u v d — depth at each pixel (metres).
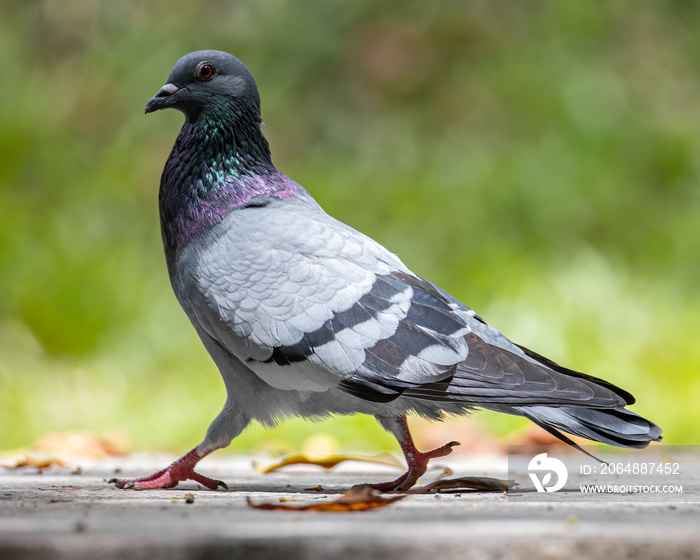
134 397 11.52
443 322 5.29
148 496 4.80
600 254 14.42
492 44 18.98
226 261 5.53
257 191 5.90
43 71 18.47
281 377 5.36
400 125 17.84
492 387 5.01
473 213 15.11
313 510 3.95
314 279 5.38
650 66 18.33
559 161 15.97
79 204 15.57
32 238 14.52
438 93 18.38
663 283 13.60
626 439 4.92
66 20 19.02
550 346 11.73
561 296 12.85
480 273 13.57
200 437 10.38
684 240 14.50
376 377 5.13
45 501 4.48
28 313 13.16
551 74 17.83
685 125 17.14
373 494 4.24
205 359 12.30
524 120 17.25
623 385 10.73
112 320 13.20
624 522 3.50
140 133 17.06
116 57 18.19
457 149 16.97
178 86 6.03
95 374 12.10
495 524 3.39
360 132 17.88
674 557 3.16
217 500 4.55
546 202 15.23
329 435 10.11
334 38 19.03
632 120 16.98
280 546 3.18
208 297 5.51
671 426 9.91
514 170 15.93
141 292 13.64
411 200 15.49
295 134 17.97
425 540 3.18
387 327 5.24
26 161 16.47
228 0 19.09
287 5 19.17
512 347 5.50
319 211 5.96
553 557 3.15
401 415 5.52
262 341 5.33
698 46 18.55
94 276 13.69
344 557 3.18
